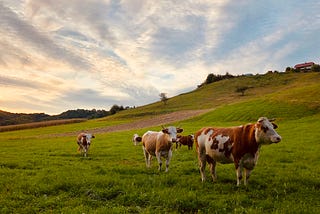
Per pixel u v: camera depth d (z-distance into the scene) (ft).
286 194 40.29
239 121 182.60
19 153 95.35
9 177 51.78
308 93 228.43
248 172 43.57
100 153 91.25
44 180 48.42
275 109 193.67
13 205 36.96
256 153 42.37
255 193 40.09
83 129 254.47
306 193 40.88
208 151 46.50
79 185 44.91
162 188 43.16
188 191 40.91
